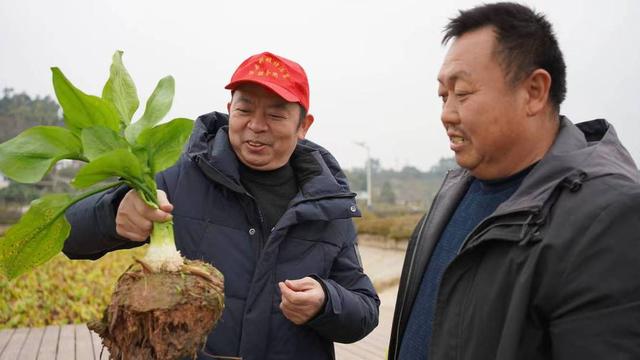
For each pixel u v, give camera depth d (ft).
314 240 6.52
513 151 4.84
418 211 121.60
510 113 4.66
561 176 4.35
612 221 3.89
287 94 6.15
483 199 5.33
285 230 6.18
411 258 6.02
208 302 4.62
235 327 6.00
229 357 5.46
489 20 4.71
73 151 4.78
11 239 4.77
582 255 3.90
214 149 6.40
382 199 195.62
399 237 54.24
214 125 7.18
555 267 4.00
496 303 4.31
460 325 4.56
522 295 4.09
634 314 3.69
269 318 6.10
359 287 6.82
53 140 4.68
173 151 4.85
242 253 6.22
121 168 4.53
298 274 6.34
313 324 5.95
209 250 6.17
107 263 26.68
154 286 4.50
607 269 3.80
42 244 4.95
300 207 6.26
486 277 4.45
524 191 4.46
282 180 6.82
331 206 6.42
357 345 15.98
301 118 6.68
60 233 4.98
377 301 6.92
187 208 6.29
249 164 6.54
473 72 4.66
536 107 4.69
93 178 4.50
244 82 6.11
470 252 4.57
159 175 6.52
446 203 5.89
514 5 4.77
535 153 4.89
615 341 3.68
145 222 4.85
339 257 6.82
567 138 4.71
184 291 4.53
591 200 4.05
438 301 4.78
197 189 6.39
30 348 13.43
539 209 4.20
